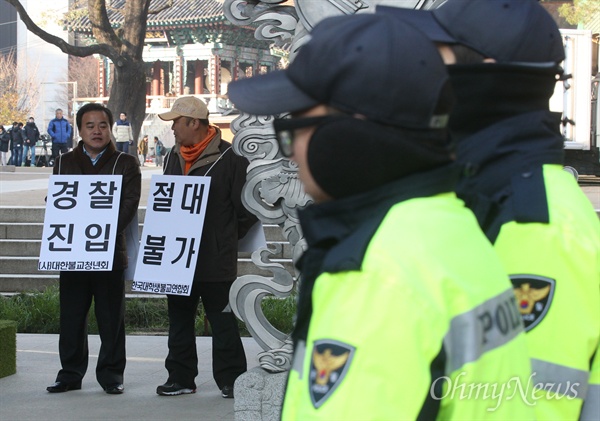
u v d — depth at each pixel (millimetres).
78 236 6191
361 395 1524
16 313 9438
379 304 1549
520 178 2125
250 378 5078
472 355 1599
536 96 2246
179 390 6395
